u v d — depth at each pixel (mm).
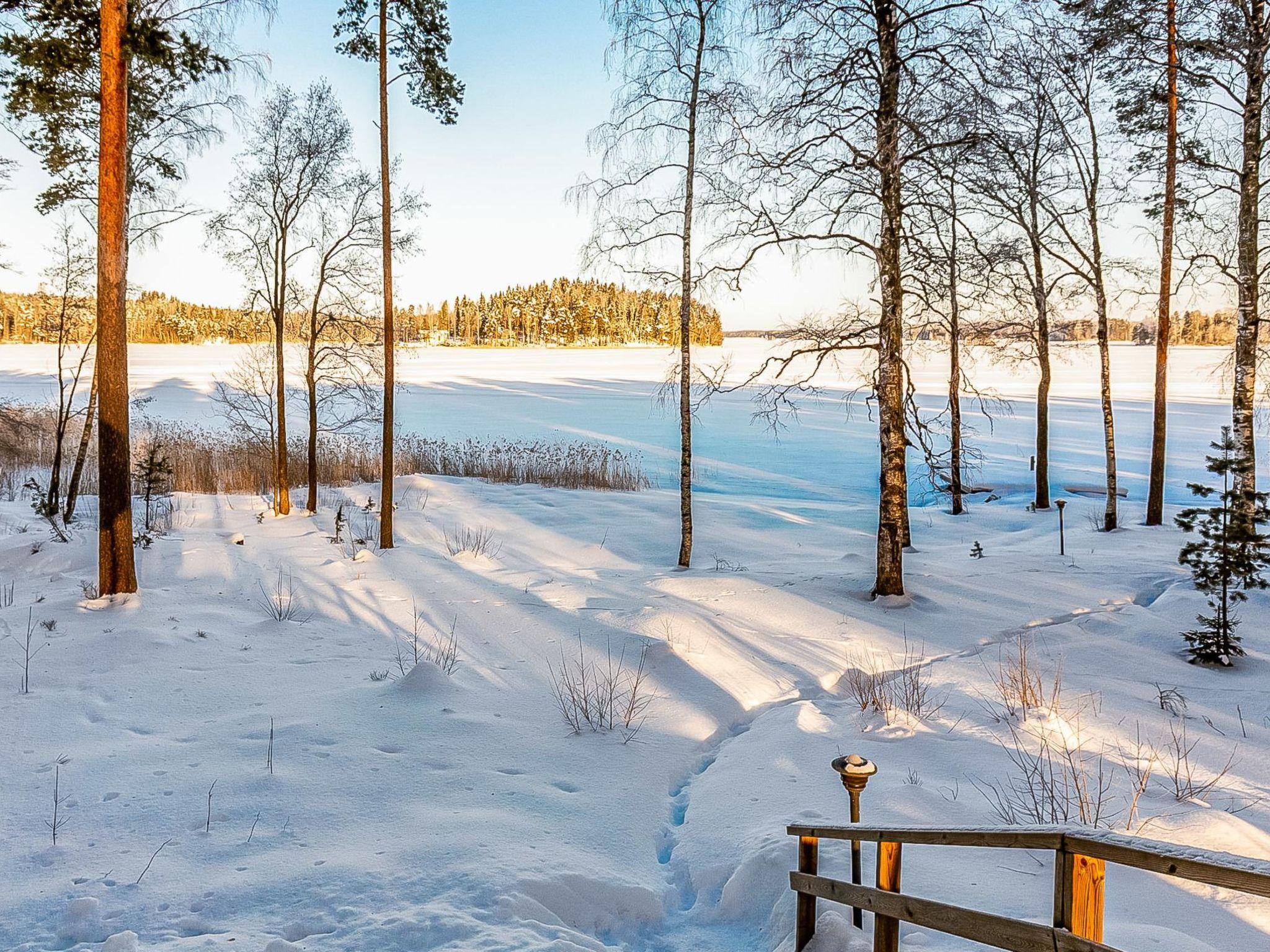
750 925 3670
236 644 7801
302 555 12406
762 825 4441
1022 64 8672
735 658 7746
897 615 9242
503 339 137500
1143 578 10641
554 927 3400
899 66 9016
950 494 19891
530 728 5953
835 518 17719
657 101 11422
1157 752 5484
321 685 6758
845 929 3119
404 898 3629
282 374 16062
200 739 5570
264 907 3582
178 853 4086
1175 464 25016
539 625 8773
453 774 5105
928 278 11797
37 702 6078
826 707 6625
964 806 4625
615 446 30656
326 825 4398
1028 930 1926
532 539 14773
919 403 41312
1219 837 4094
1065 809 4516
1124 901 3549
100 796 4695
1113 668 7555
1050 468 24484
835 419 41062
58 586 9984
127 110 10602
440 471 22734
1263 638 8312
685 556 12211
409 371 73188
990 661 7738
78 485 14625
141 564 11047
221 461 21297
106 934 3396
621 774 5266
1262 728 6047
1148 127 14672
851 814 3082
